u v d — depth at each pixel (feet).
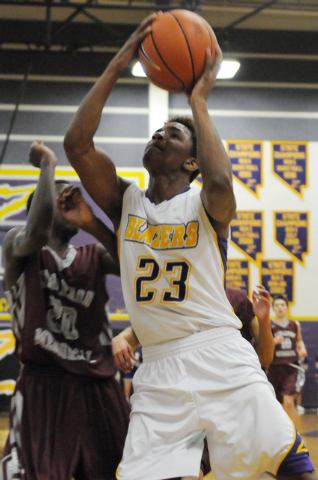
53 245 9.28
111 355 9.34
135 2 35.63
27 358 8.71
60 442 8.41
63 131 35.29
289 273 35.55
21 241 8.66
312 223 35.99
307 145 36.58
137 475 7.27
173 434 7.42
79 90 35.65
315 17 37.09
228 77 33.94
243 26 36.76
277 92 36.83
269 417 7.14
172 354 7.77
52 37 31.65
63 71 35.70
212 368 7.53
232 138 36.35
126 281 8.23
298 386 26.76
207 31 8.07
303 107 36.86
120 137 35.37
